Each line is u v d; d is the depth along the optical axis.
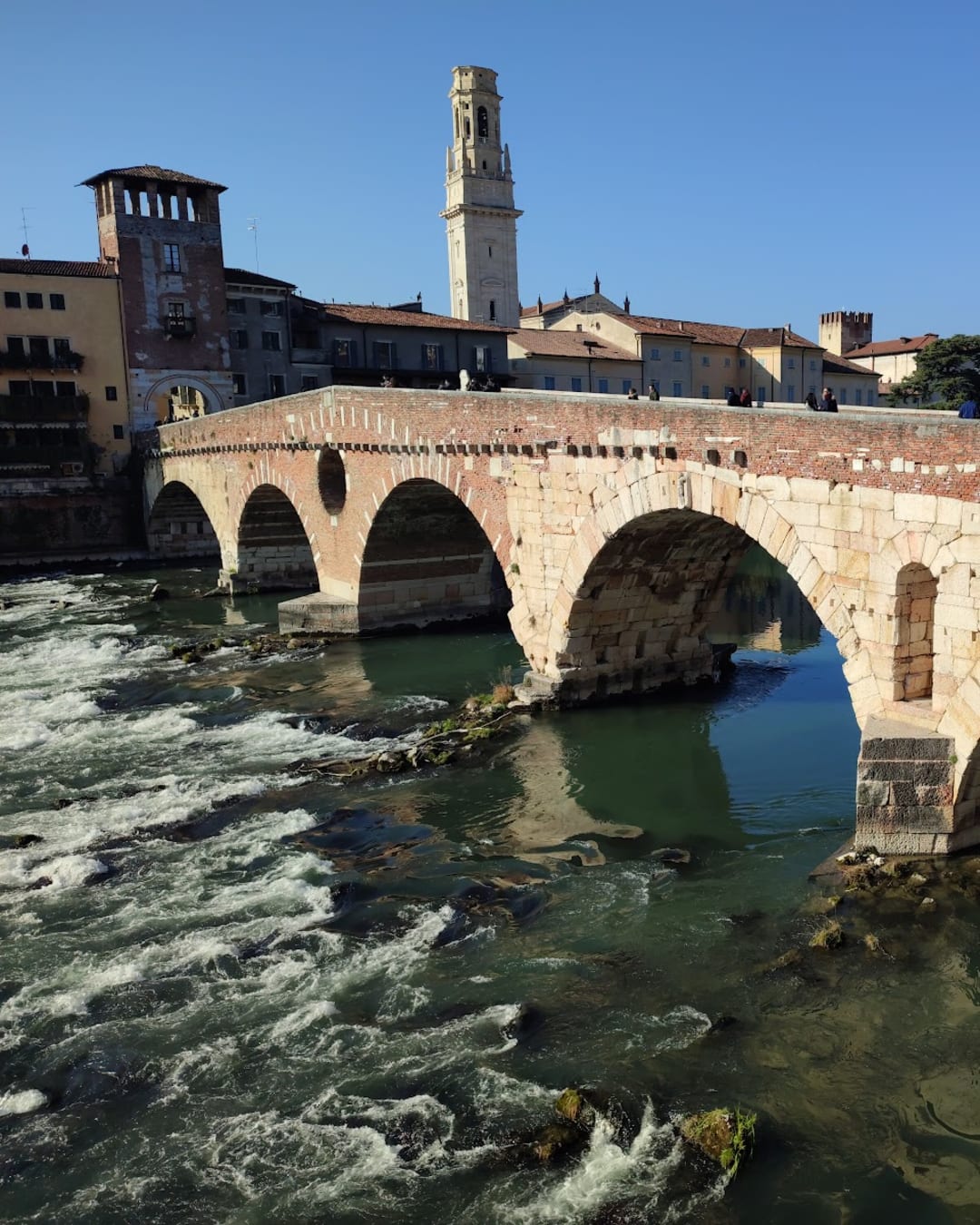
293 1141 15.15
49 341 79.44
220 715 36.16
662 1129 14.88
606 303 129.88
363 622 47.53
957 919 19.73
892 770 21.84
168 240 82.12
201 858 24.45
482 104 125.19
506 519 35.69
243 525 60.56
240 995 18.72
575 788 28.31
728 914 20.77
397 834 25.61
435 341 93.19
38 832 26.23
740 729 32.62
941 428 20.56
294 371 88.25
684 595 35.12
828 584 23.61
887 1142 14.51
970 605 20.52
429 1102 15.75
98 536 80.94
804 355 107.69
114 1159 14.96
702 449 26.59
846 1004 17.53
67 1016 18.30
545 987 18.55
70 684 41.09
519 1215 13.60
